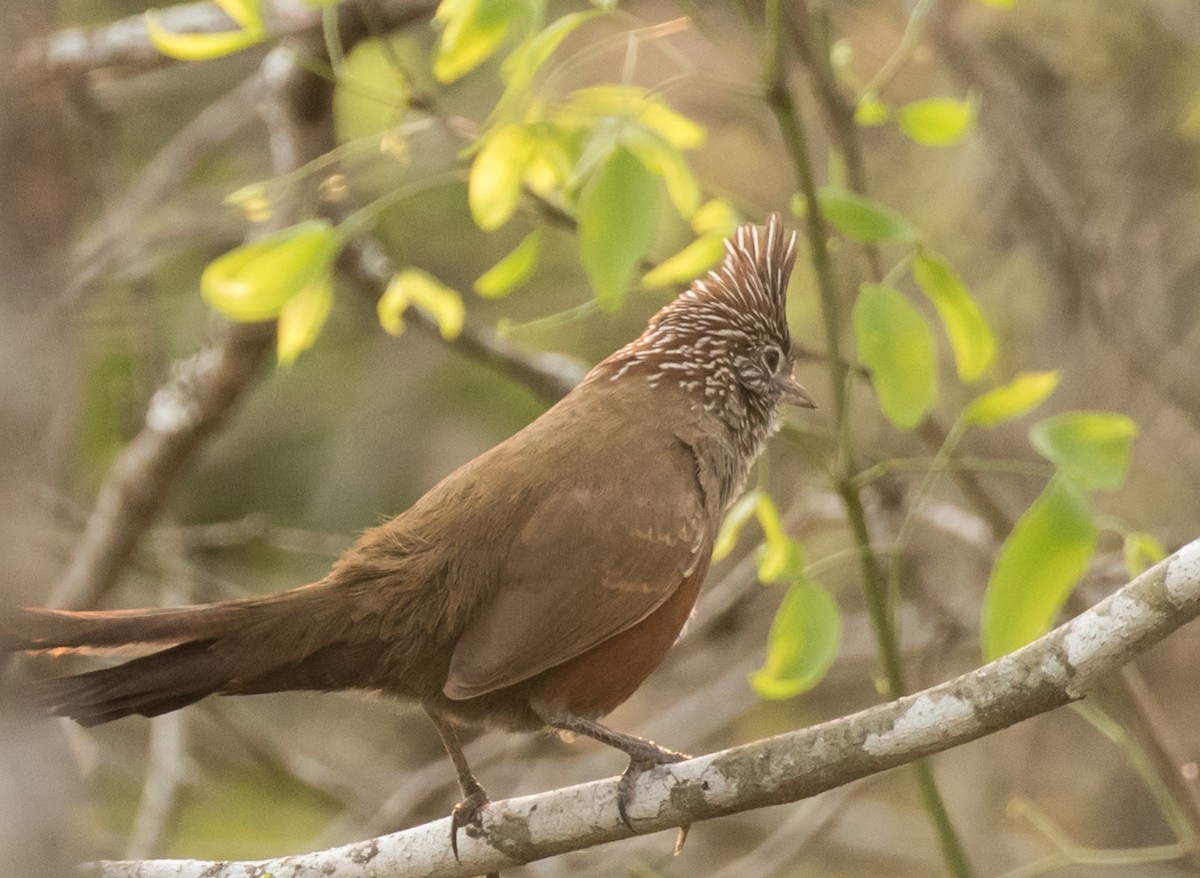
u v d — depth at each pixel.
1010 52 13.57
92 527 12.02
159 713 6.82
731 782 6.45
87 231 12.62
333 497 15.78
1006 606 7.57
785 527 12.41
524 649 7.17
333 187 9.50
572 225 9.30
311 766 13.07
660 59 14.15
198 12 11.30
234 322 11.11
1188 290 13.78
